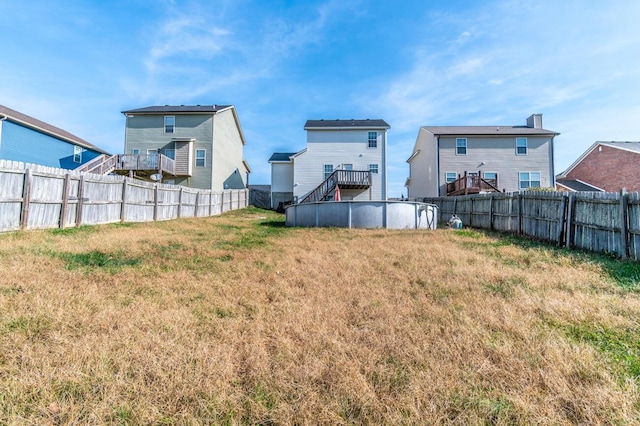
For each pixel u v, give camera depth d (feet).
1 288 10.63
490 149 63.57
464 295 11.38
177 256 17.66
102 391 5.69
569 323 8.73
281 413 5.25
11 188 20.86
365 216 36.06
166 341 7.57
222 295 11.38
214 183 64.69
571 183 70.54
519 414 5.20
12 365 6.32
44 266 13.76
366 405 5.41
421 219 38.47
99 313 9.06
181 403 5.48
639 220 16.75
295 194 64.18
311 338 7.91
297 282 13.25
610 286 12.23
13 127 52.24
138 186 34.63
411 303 10.58
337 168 64.64
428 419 5.11
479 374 6.37
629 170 60.29
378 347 7.48
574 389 5.77
